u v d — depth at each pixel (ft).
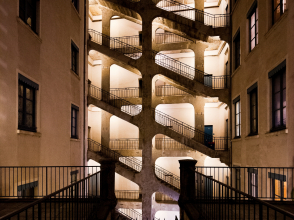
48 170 29.89
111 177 22.04
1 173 21.02
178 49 54.70
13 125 22.99
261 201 9.02
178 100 55.67
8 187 21.91
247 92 33.50
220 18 54.80
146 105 48.01
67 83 37.14
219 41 49.65
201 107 54.70
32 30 26.63
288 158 21.47
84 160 45.42
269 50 25.95
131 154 57.00
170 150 55.57
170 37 59.88
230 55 44.37
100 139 62.39
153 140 56.39
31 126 27.02
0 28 21.40
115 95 58.80
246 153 33.45
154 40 55.62
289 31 21.53
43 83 29.19
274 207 8.14
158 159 60.39
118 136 61.72
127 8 50.16
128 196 59.47
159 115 60.54
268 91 26.14
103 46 49.49
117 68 62.95
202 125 54.24
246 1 34.71
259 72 28.81
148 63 48.42
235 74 40.86
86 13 48.93
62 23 35.42
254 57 30.73
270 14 26.48
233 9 42.52
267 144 26.07
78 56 43.39
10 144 22.44
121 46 61.16
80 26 44.24
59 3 34.40
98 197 22.36
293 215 7.23
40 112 28.30
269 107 26.03
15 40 23.59
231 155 42.65
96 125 62.90
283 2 23.75
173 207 54.95
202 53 53.67
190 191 20.53
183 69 59.16
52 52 31.89
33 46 26.99
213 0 56.24
